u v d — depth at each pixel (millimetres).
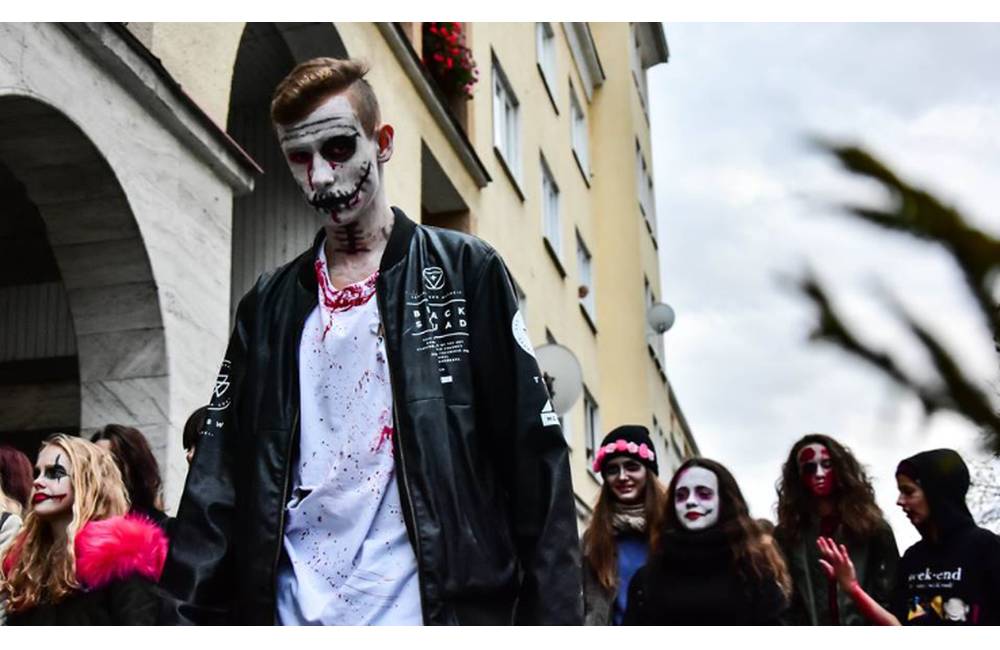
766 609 3975
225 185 6973
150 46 6371
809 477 4320
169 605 2240
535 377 2227
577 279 20984
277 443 2277
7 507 4219
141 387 6016
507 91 17094
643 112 28016
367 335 2283
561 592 2084
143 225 6020
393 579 2133
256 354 2381
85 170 5852
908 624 3775
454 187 12977
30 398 7301
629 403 23031
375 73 10469
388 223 2387
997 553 3691
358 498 2191
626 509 4836
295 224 10000
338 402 2266
